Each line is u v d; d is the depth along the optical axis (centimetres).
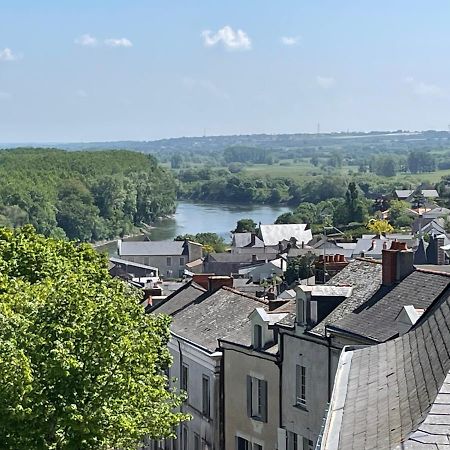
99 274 4888
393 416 1477
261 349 4175
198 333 4900
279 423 4038
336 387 1866
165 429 3534
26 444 3002
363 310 3672
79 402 3083
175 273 19350
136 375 3381
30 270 4622
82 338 3150
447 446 1194
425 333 1995
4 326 3186
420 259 12469
